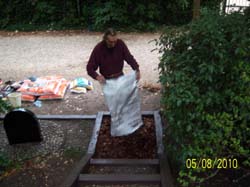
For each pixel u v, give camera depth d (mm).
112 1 11562
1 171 4281
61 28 11930
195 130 3223
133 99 4844
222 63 3213
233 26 3330
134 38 10688
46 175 4199
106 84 4695
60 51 9570
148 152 4688
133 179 3895
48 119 5664
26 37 11133
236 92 3172
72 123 5539
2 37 11219
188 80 3318
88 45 10070
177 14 12055
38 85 6688
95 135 5074
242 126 3117
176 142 3637
